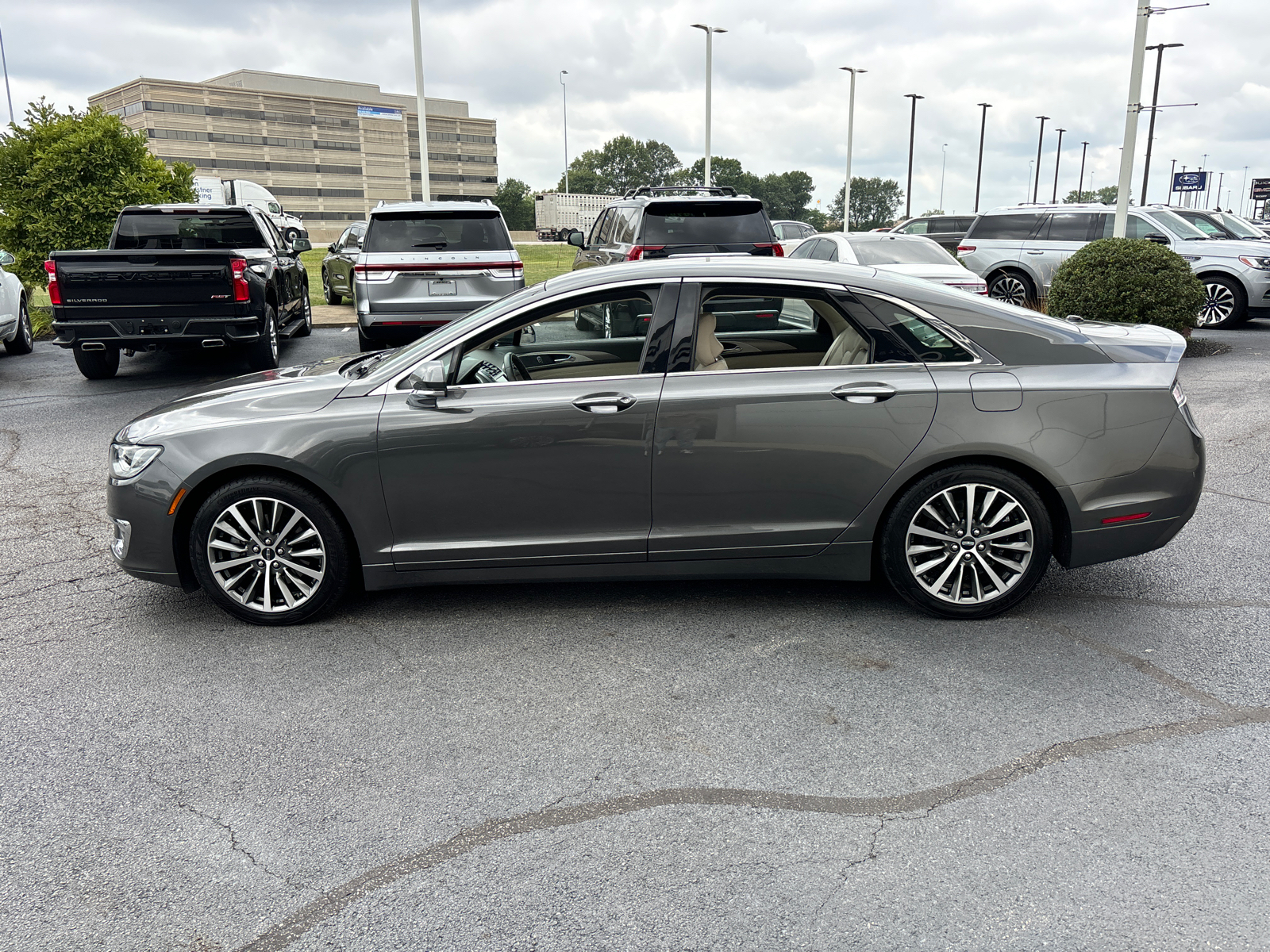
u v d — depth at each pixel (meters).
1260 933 2.30
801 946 2.29
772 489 4.03
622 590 4.65
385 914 2.43
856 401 3.95
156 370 11.58
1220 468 6.62
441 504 4.06
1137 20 13.34
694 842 2.71
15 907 2.49
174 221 12.01
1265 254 14.20
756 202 11.05
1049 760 3.09
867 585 4.67
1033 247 15.84
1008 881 2.51
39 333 14.59
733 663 3.84
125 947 2.34
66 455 7.52
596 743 3.25
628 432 3.97
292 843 2.73
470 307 10.69
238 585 4.29
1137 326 4.54
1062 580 4.68
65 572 5.03
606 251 11.99
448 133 131.38
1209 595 4.45
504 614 4.38
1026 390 3.94
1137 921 2.35
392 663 3.90
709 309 4.07
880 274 4.21
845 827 2.76
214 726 3.41
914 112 58.12
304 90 121.75
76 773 3.12
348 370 4.55
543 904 2.46
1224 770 3.00
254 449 4.02
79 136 17.75
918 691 3.57
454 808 2.89
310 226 118.25
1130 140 13.66
